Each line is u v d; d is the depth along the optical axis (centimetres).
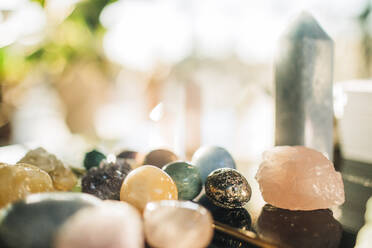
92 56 63
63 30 58
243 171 32
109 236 14
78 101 62
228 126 70
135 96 76
